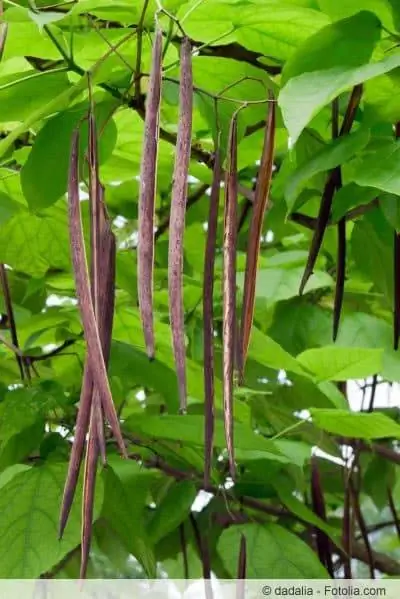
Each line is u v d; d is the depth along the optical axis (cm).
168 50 174
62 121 166
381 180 154
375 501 260
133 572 229
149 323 129
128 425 183
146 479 188
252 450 184
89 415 135
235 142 142
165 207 252
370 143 165
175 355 130
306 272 163
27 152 193
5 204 190
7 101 170
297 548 190
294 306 234
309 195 178
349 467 237
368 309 246
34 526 169
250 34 169
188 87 136
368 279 200
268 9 162
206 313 139
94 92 170
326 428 198
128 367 194
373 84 166
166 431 181
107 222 141
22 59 196
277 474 205
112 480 183
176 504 194
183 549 209
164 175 215
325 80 148
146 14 158
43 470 175
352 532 228
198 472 201
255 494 206
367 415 189
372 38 160
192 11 163
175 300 130
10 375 214
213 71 171
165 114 204
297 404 224
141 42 160
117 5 153
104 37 162
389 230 181
